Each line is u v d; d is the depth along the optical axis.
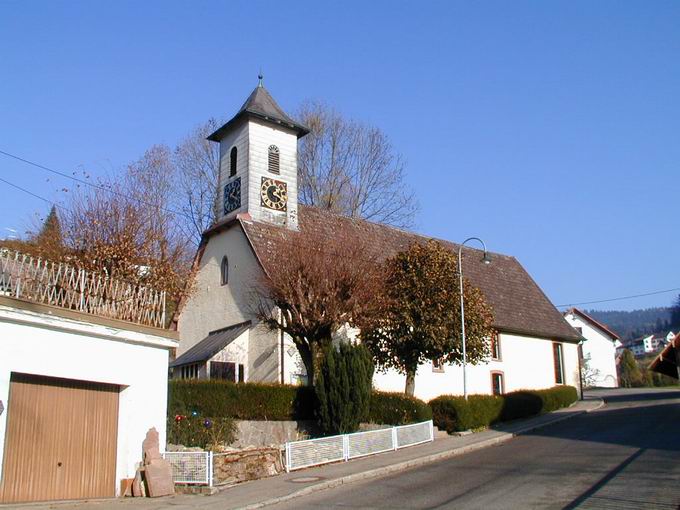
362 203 45.69
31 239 28.89
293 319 24.66
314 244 26.05
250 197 32.97
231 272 32.16
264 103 34.81
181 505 14.09
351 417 22.00
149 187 34.91
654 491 13.93
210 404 21.23
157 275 29.72
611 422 27.98
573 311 73.50
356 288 25.05
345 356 22.52
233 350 29.53
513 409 30.92
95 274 15.76
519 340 40.06
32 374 13.73
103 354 15.22
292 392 23.22
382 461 19.75
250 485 16.53
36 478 13.74
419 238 40.00
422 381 33.53
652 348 150.62
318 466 19.34
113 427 15.58
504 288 42.69
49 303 14.37
